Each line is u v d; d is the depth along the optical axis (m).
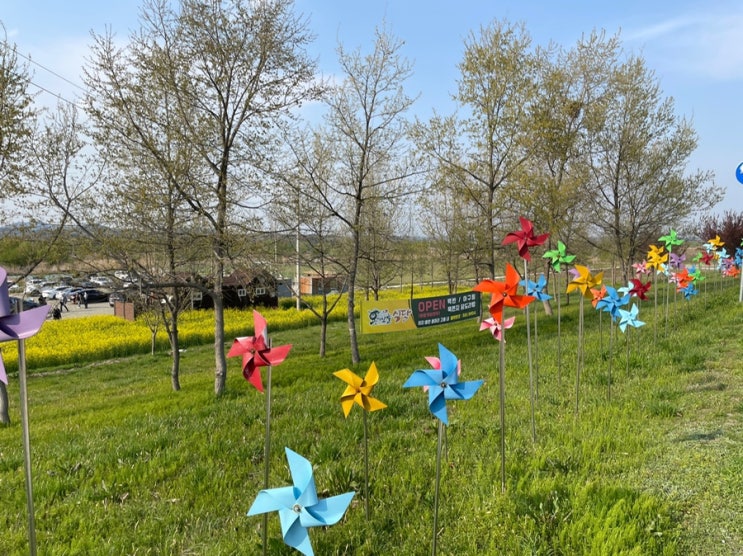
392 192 12.27
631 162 16.81
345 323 26.08
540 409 5.72
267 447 3.05
